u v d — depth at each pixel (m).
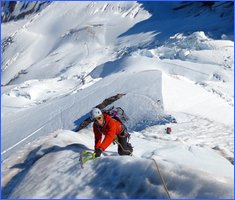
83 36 138.25
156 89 33.97
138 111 30.62
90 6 157.25
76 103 38.59
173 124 24.72
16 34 163.62
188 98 33.03
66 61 123.19
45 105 41.75
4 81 142.00
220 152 11.23
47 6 174.50
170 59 56.75
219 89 40.53
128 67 51.97
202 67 50.09
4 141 35.81
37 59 147.38
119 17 144.25
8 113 47.00
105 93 38.06
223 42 59.59
